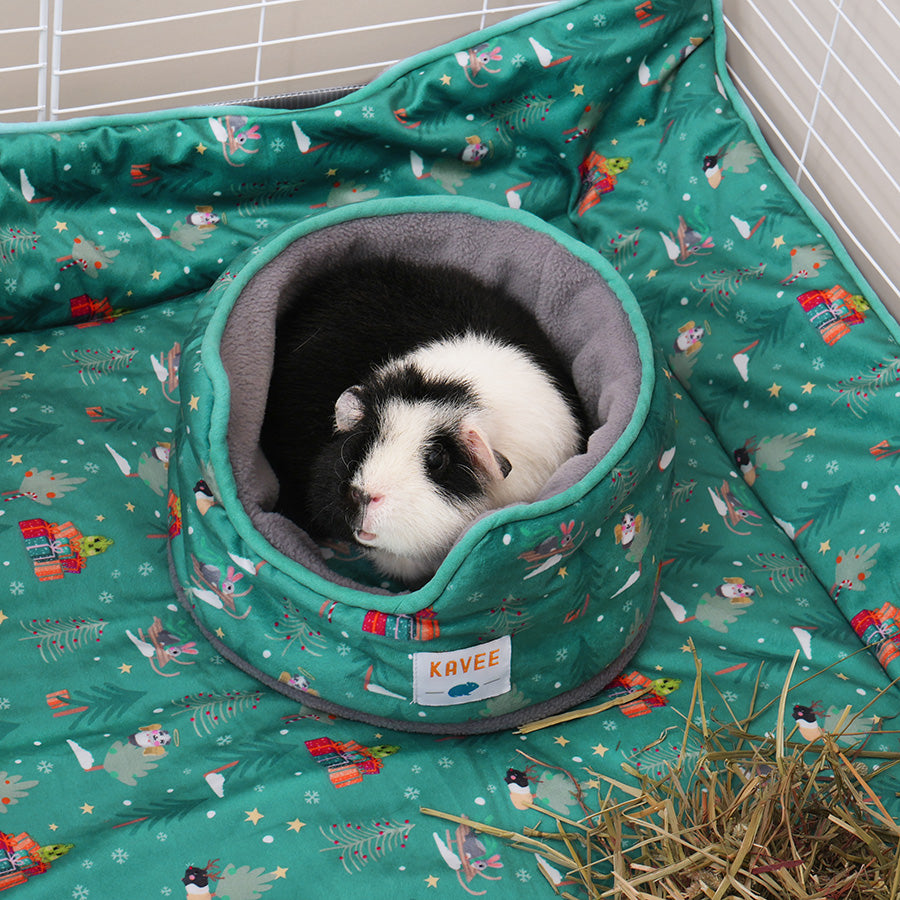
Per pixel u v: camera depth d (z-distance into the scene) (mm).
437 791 728
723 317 926
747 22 997
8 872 674
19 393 883
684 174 956
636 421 776
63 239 910
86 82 1003
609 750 756
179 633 791
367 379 817
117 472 855
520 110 971
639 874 691
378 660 740
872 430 853
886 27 852
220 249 951
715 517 877
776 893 670
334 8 1027
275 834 699
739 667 804
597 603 765
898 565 821
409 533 760
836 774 717
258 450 838
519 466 802
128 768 722
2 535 805
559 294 884
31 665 757
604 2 954
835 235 895
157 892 674
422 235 902
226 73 1035
